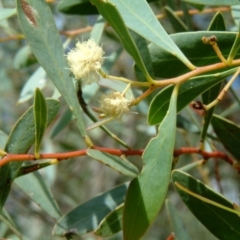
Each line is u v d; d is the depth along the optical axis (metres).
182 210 0.42
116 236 0.28
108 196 0.17
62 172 0.43
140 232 0.12
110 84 0.14
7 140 0.13
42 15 0.13
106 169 0.44
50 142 0.32
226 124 0.17
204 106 0.14
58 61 0.13
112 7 0.11
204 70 0.13
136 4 0.13
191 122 0.21
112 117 0.13
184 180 0.14
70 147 0.37
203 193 0.14
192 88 0.14
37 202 0.17
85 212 0.17
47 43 0.13
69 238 0.17
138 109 0.24
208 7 0.23
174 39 0.14
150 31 0.13
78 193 0.43
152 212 0.12
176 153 0.17
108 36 0.26
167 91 0.14
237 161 0.17
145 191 0.12
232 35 0.14
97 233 0.15
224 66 0.13
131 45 0.12
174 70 0.15
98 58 0.12
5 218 0.15
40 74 0.22
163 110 0.14
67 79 0.13
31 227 0.41
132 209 0.12
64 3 0.18
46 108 0.13
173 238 0.18
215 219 0.14
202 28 0.30
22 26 0.13
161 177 0.12
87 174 0.44
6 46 0.38
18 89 0.40
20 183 0.18
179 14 0.21
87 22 0.24
